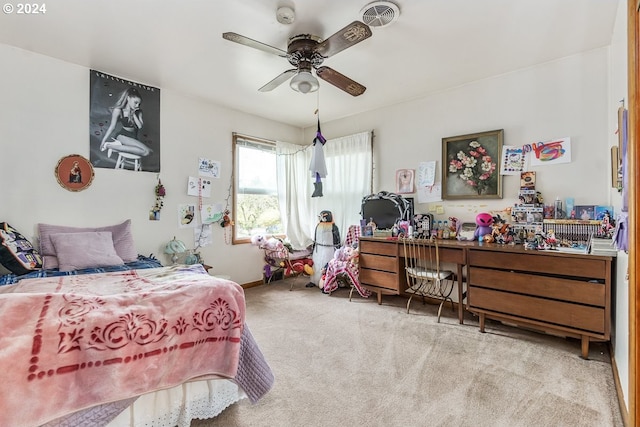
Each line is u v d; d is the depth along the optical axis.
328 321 2.83
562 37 2.30
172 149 3.35
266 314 3.02
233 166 3.91
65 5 1.91
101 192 2.87
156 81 3.09
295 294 3.73
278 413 1.56
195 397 1.46
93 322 1.17
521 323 2.37
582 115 2.54
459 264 2.71
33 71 2.52
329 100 3.62
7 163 2.41
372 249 3.34
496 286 2.46
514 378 1.86
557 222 2.53
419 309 3.16
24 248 2.30
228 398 1.58
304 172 4.64
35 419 1.02
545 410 1.57
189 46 2.42
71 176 2.70
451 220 3.20
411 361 2.08
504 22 2.10
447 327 2.68
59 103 2.64
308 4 1.89
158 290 1.44
